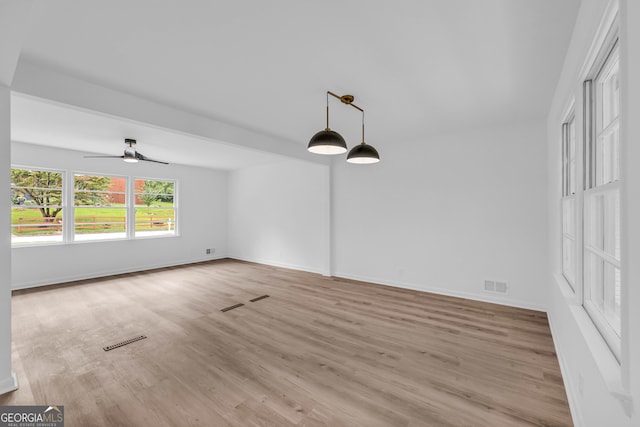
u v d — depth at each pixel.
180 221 7.25
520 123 3.89
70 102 2.56
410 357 2.63
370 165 5.30
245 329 3.27
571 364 2.01
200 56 2.25
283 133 4.41
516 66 2.38
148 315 3.72
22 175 5.19
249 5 1.68
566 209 2.82
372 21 1.83
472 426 1.79
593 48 1.48
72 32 1.94
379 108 3.35
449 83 2.70
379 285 5.16
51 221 5.46
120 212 6.41
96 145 5.10
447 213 4.48
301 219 6.60
